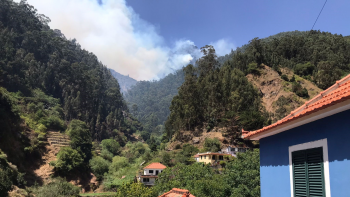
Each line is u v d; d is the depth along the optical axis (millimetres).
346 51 125938
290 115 8500
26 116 93688
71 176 76688
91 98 147375
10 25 140500
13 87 111438
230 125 83750
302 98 96062
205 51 125188
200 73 121625
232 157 67125
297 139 7695
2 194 43438
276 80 105062
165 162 78062
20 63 120812
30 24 149500
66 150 79562
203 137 91000
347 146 5840
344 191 5773
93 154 97750
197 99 104688
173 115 109812
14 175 54688
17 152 69938
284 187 8125
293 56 134375
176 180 35156
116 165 88562
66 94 135500
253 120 79000
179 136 98188
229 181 27969
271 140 9195
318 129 6820
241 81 100312
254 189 24000
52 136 90312
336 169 6070
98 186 78000
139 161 92250
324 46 131500
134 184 28641
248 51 125188
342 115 6066
